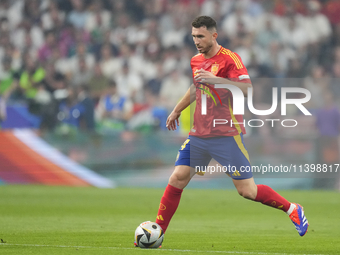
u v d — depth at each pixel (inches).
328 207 1012.5
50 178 1509.6
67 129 1675.7
